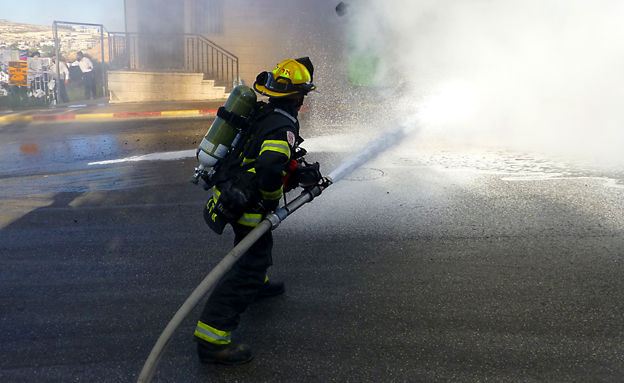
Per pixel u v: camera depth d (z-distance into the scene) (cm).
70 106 1359
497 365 231
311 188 241
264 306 288
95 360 239
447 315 276
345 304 289
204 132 947
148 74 1398
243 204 214
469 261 345
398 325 266
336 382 221
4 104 1340
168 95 1417
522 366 230
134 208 479
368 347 247
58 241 394
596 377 222
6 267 346
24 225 433
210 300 233
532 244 372
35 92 1412
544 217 429
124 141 865
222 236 403
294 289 308
